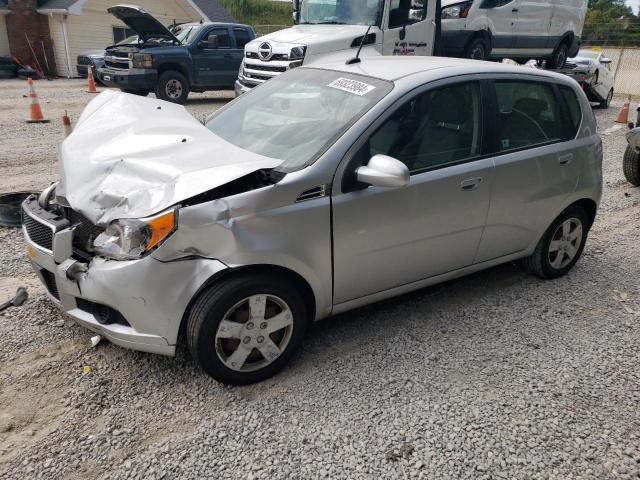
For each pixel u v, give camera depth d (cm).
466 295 430
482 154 371
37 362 320
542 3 1166
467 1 1011
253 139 351
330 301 328
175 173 281
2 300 384
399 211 332
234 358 299
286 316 309
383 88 341
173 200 267
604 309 417
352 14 893
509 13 1099
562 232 447
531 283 456
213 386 307
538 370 338
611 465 266
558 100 424
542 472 261
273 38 908
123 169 297
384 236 330
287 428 280
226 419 284
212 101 1512
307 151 316
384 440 275
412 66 376
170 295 274
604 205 684
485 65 390
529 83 406
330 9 934
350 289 333
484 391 315
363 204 315
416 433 281
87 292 282
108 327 287
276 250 288
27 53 2228
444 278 386
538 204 411
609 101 1677
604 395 317
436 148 350
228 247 277
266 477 250
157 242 267
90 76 1577
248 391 306
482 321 392
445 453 269
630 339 377
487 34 1069
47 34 2242
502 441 278
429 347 356
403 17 877
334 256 314
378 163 295
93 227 296
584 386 323
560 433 285
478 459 266
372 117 321
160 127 343
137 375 313
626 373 338
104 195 285
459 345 360
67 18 2169
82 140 343
